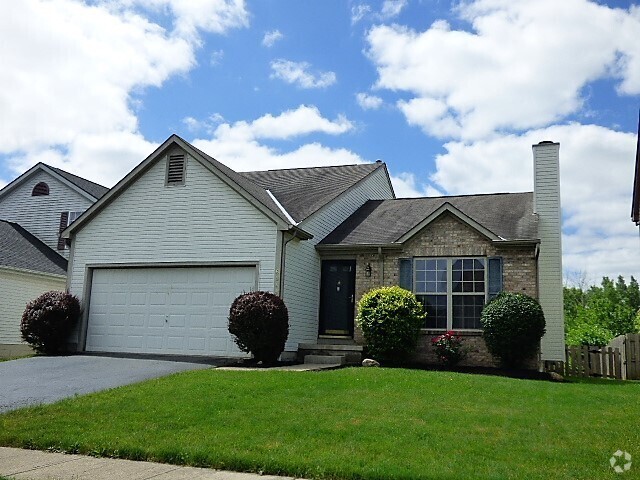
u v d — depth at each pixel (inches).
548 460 276.7
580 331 1099.3
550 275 744.3
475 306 677.3
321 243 749.3
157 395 422.6
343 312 741.3
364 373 514.3
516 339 621.6
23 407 404.8
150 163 730.8
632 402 431.2
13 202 1066.7
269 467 272.4
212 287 688.4
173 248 706.2
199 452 292.4
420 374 517.3
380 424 342.0
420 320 668.7
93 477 264.7
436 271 698.2
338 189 834.8
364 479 254.7
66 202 1032.8
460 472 255.4
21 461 294.7
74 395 446.3
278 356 625.3
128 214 734.5
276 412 372.2
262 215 676.7
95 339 724.0
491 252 678.5
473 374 563.8
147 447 305.0
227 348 669.9
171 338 693.3
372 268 725.9
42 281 912.3
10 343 848.9
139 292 717.9
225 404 392.5
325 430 329.4
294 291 691.4
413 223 776.9
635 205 772.6
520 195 848.9
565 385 512.1
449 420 354.0
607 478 246.7
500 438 315.3
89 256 743.1
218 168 698.8
